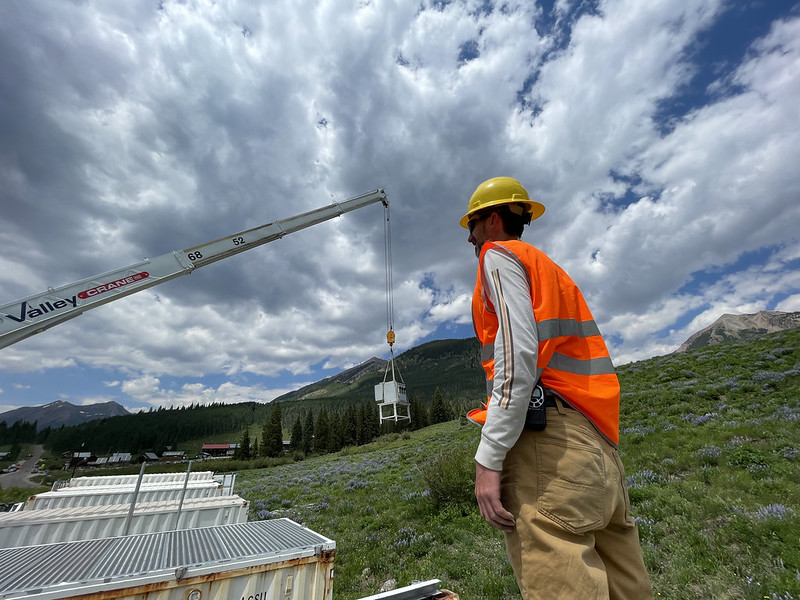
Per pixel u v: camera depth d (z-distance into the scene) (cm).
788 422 820
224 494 722
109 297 716
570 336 143
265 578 212
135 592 177
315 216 1070
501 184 184
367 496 1132
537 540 117
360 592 534
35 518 416
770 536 420
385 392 1116
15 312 621
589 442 126
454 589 473
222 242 884
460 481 780
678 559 418
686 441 846
